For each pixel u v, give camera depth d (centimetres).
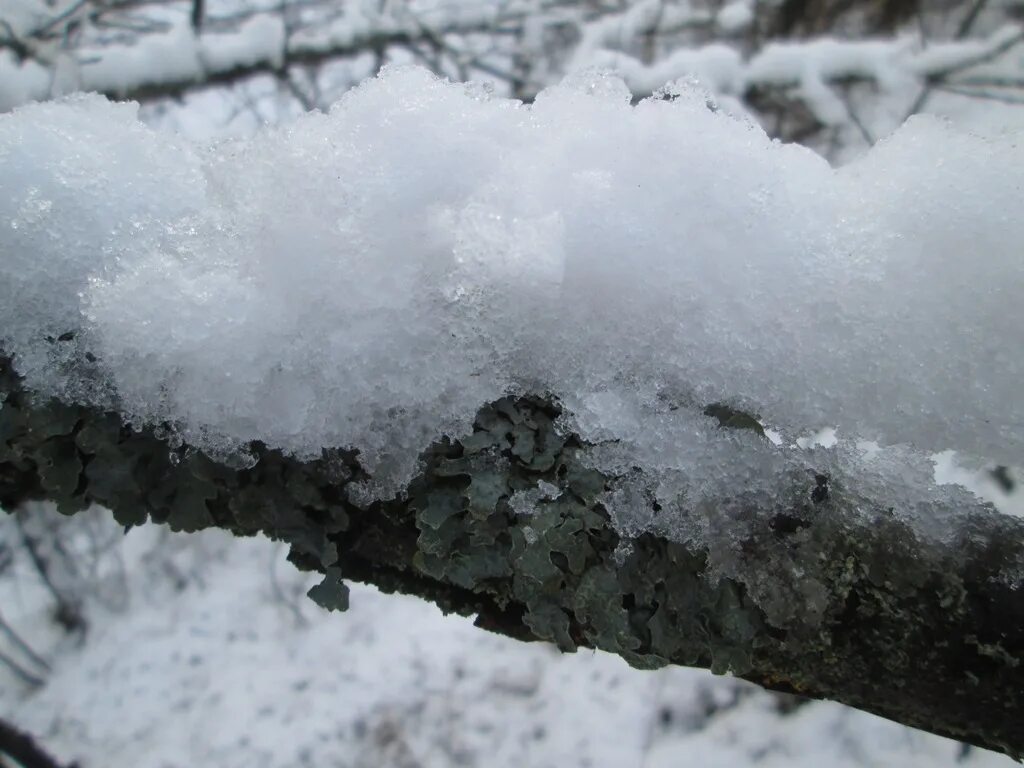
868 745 61
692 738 65
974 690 13
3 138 15
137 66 64
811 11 67
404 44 70
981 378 13
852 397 13
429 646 74
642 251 13
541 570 14
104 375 15
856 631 13
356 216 13
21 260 14
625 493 14
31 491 16
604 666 70
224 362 14
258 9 67
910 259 13
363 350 14
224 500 15
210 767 68
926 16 65
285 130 14
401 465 14
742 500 14
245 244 14
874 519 13
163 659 74
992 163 13
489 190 13
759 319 13
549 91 14
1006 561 13
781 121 68
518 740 68
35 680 73
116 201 15
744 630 14
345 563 16
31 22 64
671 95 14
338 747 69
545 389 14
